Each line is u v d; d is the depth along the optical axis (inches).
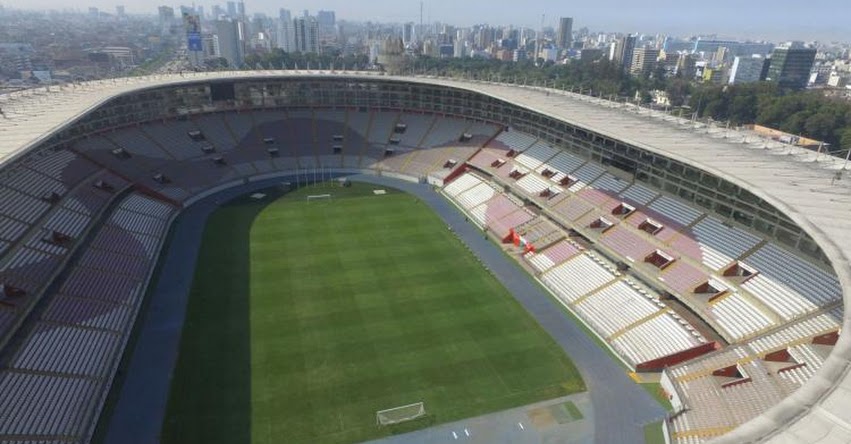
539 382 1630.2
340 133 3826.3
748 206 1915.6
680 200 2268.7
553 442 1400.1
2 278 1732.3
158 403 1493.6
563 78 7219.5
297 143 3698.3
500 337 1852.9
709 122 2571.4
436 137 3757.4
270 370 1644.9
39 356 1517.0
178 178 3095.5
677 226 2158.0
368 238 2630.4
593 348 1804.9
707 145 2069.4
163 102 3380.9
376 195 3248.0
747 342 1590.8
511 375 1659.7
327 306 2010.3
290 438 1392.7
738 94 5506.9
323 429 1425.9
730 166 1749.5
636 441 1405.0
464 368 1685.5
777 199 1440.7
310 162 3609.7
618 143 2600.9
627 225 2320.4
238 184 3326.8
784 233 1779.0
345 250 2487.7
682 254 2025.1
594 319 1943.9
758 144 2174.0
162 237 2536.9
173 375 1608.0
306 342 1788.9
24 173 2332.7
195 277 2187.5
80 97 2753.4
